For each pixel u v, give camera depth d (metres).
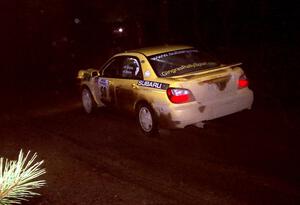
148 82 7.03
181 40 14.70
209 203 4.34
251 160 5.51
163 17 14.73
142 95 7.10
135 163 5.95
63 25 23.69
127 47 17.92
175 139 6.90
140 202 4.54
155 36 16.61
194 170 5.39
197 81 6.46
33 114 10.98
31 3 24.48
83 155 6.64
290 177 4.83
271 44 10.72
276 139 6.28
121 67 7.94
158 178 5.25
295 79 8.88
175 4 15.41
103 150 6.79
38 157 6.82
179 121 6.45
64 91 14.80
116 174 5.57
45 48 24.33
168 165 5.70
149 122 7.12
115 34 18.36
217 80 6.60
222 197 4.45
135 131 7.74
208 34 14.05
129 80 7.55
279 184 4.66
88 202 4.69
